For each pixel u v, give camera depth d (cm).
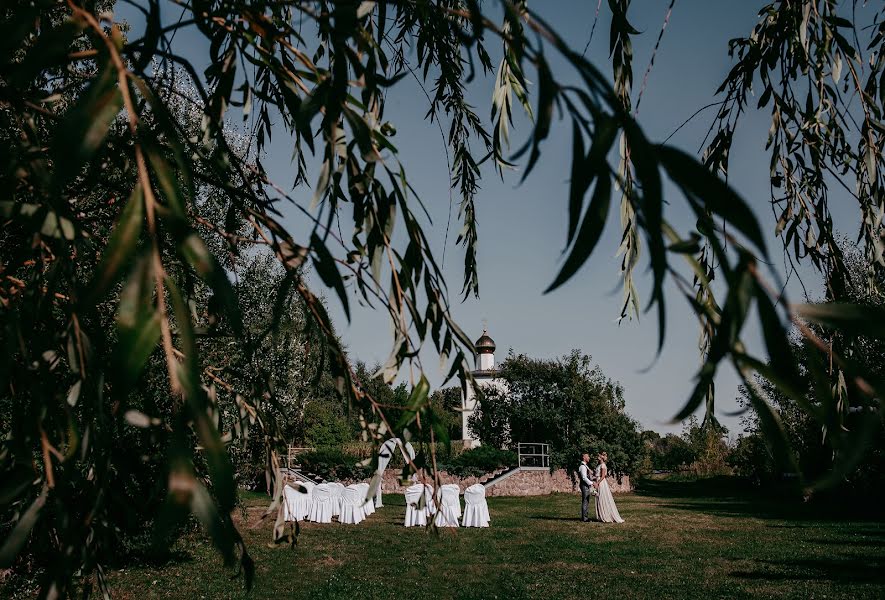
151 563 769
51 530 113
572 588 704
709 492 2445
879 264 244
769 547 973
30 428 98
